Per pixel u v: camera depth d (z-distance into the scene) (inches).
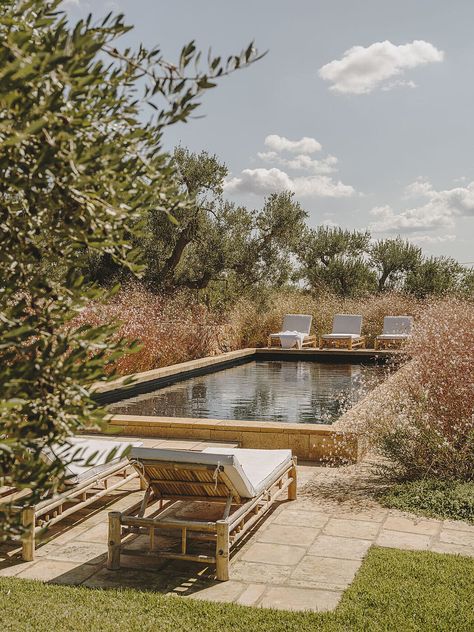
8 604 145.0
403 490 225.1
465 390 259.0
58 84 59.1
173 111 66.3
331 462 276.1
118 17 65.9
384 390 300.4
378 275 1069.8
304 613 139.9
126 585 159.6
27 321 67.2
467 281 970.1
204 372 567.5
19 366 62.4
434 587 151.0
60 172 61.1
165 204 70.7
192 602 146.3
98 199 65.0
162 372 485.1
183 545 168.2
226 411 398.3
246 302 751.7
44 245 70.7
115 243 67.9
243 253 737.0
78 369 65.9
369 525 197.9
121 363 468.1
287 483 216.4
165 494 189.0
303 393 462.3
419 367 301.3
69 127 59.6
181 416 382.9
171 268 714.2
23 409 63.9
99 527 202.4
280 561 172.4
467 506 208.4
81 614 139.9
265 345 753.0
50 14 66.3
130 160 67.5
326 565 169.0
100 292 71.4
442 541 183.8
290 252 783.1
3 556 178.1
